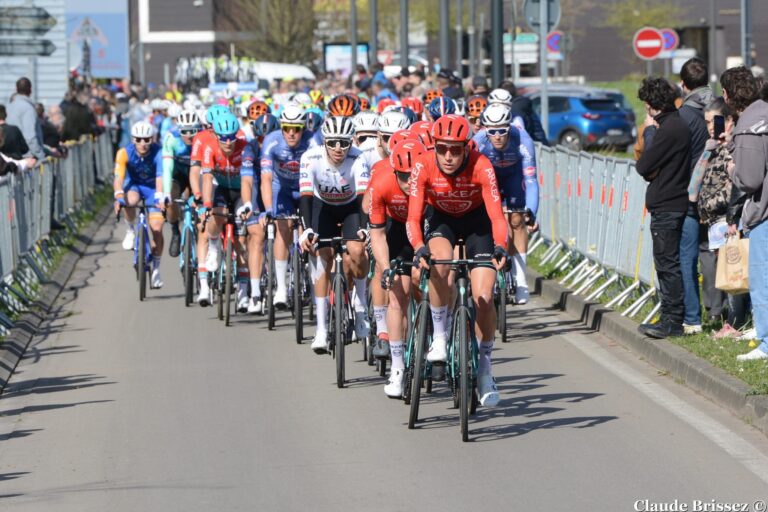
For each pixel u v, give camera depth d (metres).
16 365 26.97
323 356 26.98
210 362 26.45
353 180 25.02
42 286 38.28
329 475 17.28
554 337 28.75
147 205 37.41
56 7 79.75
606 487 16.31
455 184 19.48
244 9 146.88
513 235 29.36
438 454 18.30
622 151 87.25
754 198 22.64
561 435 19.25
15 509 16.25
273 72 107.75
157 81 172.62
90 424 21.02
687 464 17.33
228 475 17.45
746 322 25.61
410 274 21.55
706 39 135.75
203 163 31.55
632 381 23.28
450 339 20.14
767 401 19.33
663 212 25.17
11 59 79.62
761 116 22.42
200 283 33.50
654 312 27.44
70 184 56.81
